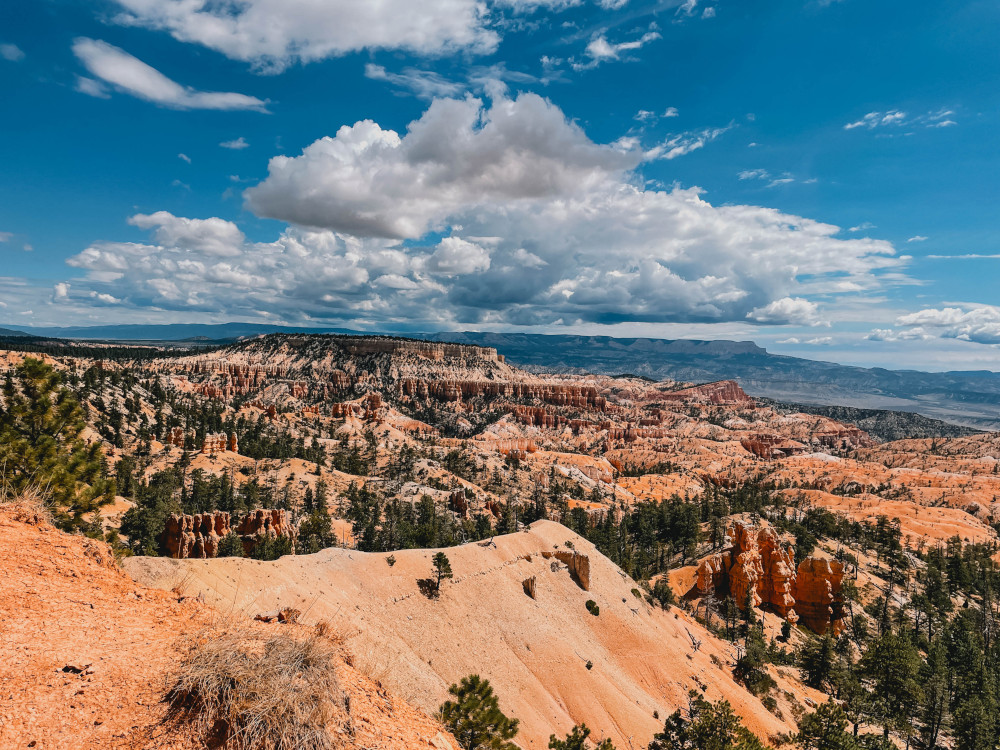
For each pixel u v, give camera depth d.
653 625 91.94
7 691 10.21
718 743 55.78
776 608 119.38
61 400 33.38
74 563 16.42
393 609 67.50
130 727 9.92
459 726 32.38
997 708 84.94
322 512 123.75
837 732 64.38
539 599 84.50
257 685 10.42
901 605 125.12
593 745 63.66
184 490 135.00
